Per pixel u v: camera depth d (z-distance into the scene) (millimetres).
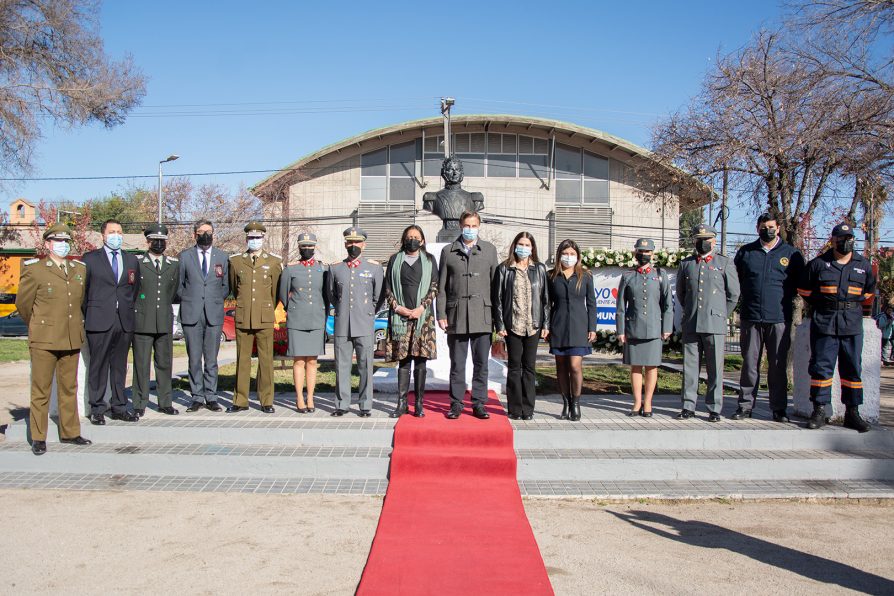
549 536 4539
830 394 6371
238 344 7027
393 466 5621
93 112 19797
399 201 29703
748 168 12484
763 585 3816
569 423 6449
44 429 6012
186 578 3844
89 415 6645
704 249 6723
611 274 10977
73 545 4328
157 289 6766
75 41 19359
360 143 29594
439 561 4000
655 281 6840
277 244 30266
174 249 32094
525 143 30031
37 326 5938
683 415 6812
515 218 29391
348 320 6645
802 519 4984
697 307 6688
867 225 14547
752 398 6793
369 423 6391
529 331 6488
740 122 12391
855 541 4539
